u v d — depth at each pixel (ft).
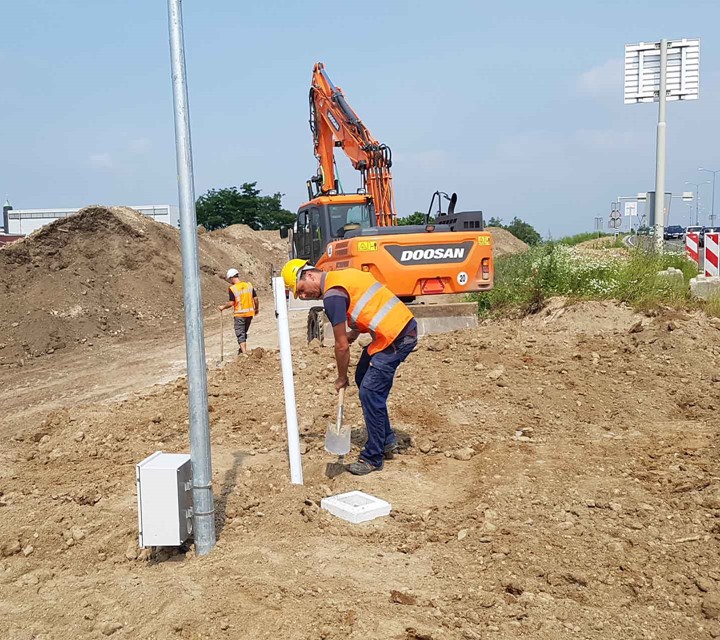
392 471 20.18
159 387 35.12
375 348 19.49
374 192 44.27
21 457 23.26
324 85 49.37
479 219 39.29
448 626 12.21
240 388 28.84
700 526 15.78
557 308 41.29
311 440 22.72
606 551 14.74
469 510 17.08
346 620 12.35
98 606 13.28
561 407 25.36
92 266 67.31
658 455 20.74
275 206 200.23
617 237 84.43
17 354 48.85
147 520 14.94
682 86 63.67
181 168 14.69
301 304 45.91
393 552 15.28
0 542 16.08
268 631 12.00
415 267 37.47
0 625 12.78
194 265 14.80
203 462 15.15
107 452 22.98
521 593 13.39
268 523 16.55
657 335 32.68
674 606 12.83
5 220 146.00
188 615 12.50
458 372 28.48
